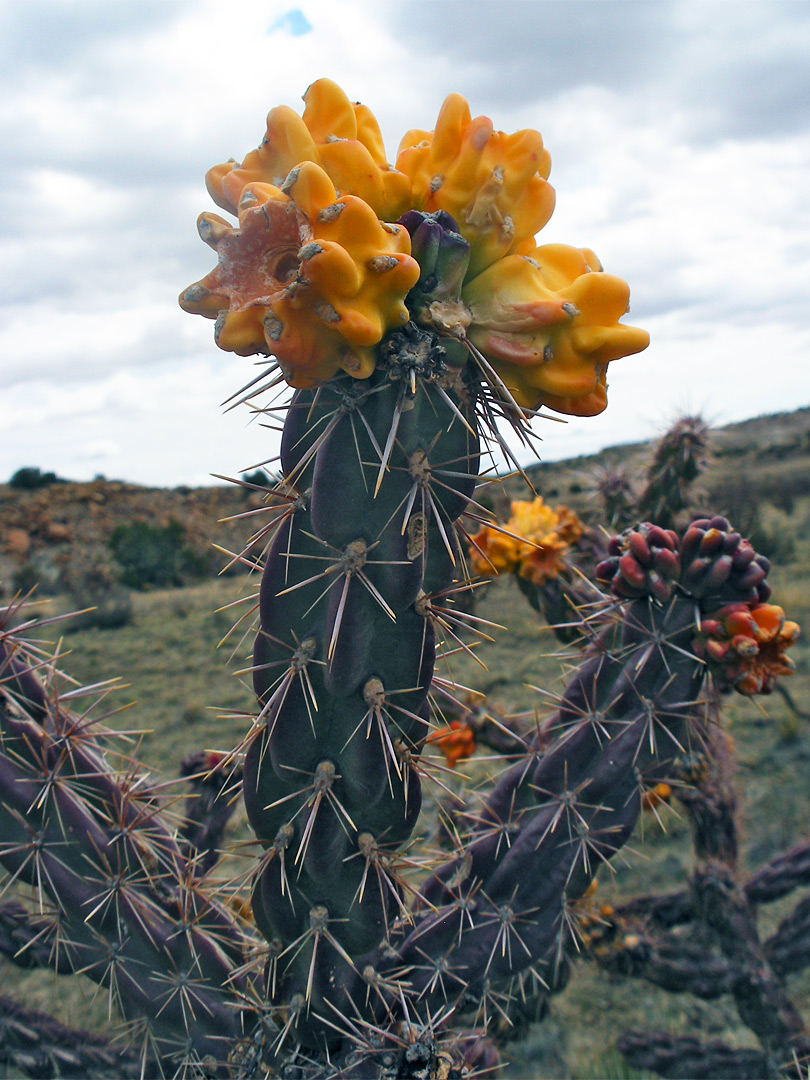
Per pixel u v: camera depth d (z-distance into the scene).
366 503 1.41
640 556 1.80
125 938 1.81
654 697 1.82
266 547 1.59
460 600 3.88
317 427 1.44
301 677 1.47
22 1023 2.46
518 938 1.78
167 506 43.84
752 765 7.39
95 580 20.05
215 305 1.34
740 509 14.46
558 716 1.99
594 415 1.46
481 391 1.44
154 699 11.24
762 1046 3.88
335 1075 1.61
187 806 2.97
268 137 1.39
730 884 3.96
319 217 1.21
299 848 1.56
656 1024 4.78
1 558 29.06
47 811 1.80
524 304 1.34
